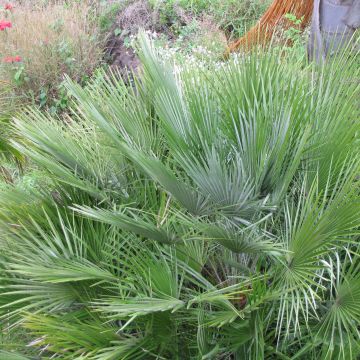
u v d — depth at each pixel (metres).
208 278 2.93
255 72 2.88
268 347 2.57
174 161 2.99
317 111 2.86
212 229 2.48
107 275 2.64
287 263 2.46
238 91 2.87
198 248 2.81
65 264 2.64
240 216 2.71
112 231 2.87
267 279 2.62
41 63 6.77
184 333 2.74
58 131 3.24
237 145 2.82
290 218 2.64
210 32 6.53
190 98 2.87
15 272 2.71
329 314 2.55
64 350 2.43
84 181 3.07
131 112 3.23
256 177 2.66
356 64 3.09
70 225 2.88
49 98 6.86
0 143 3.88
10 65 6.64
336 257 2.67
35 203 3.05
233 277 2.66
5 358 2.55
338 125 2.74
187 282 2.88
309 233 2.27
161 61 3.26
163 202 2.73
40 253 2.70
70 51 6.93
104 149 3.21
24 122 3.19
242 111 2.76
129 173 3.21
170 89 3.01
